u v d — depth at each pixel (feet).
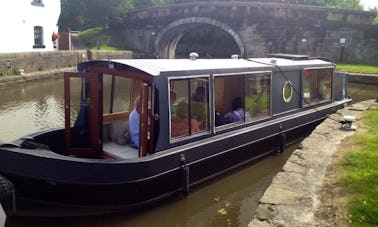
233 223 23.79
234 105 31.53
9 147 22.57
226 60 34.14
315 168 23.61
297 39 107.24
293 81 38.40
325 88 44.45
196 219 24.43
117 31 145.18
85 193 22.31
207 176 28.22
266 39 109.40
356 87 82.17
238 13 111.04
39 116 49.16
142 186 23.50
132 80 28.04
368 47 101.96
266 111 34.96
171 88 25.32
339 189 20.33
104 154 26.76
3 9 79.82
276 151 35.78
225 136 29.19
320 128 33.09
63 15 150.20
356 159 24.11
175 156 25.05
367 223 16.92
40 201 22.82
